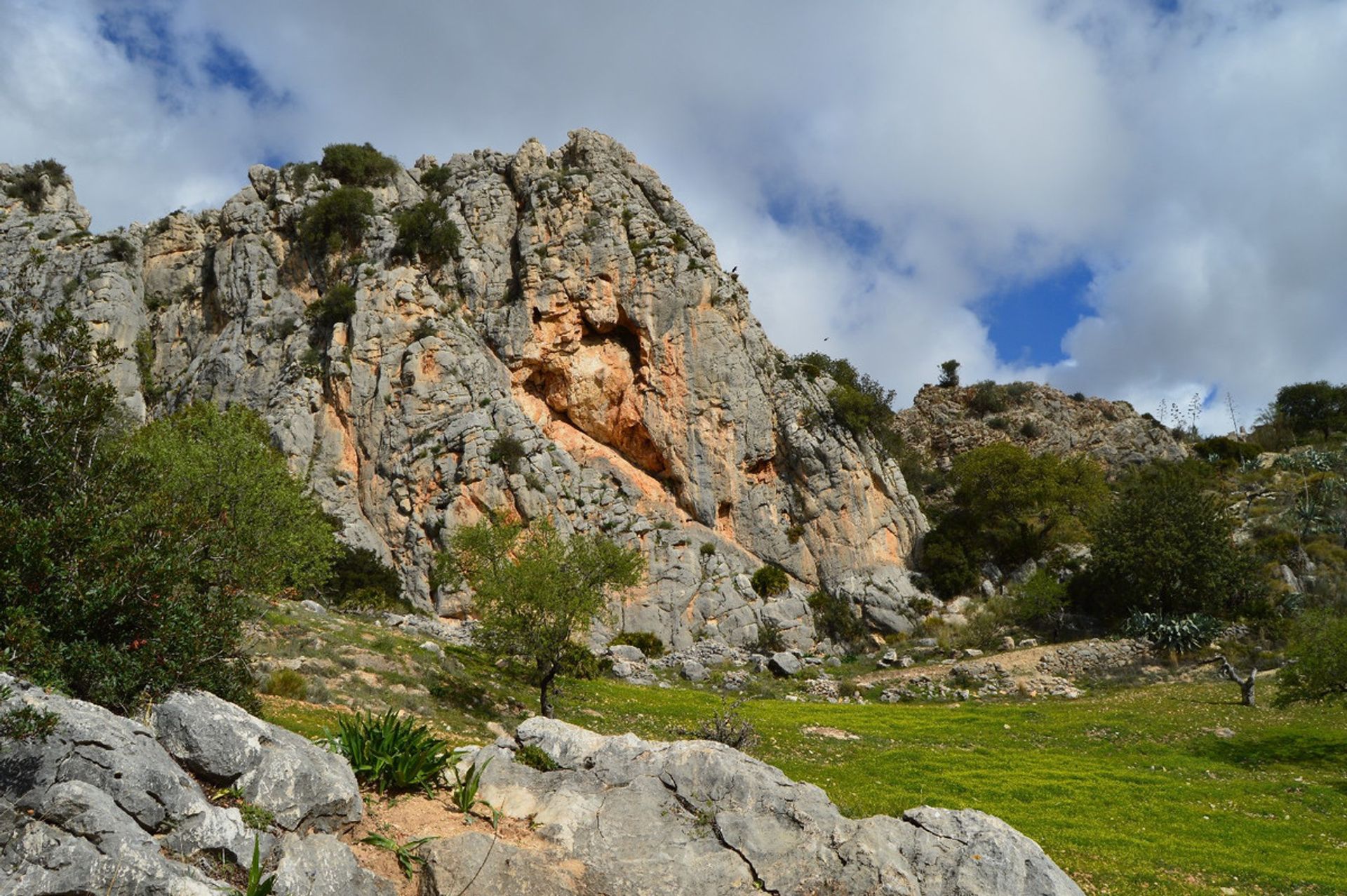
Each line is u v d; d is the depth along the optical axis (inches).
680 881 479.2
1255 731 1535.4
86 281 3024.1
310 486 2544.3
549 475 2778.1
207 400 2915.8
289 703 992.2
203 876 382.9
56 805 367.6
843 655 2746.1
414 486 2669.8
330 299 2938.0
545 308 3090.6
